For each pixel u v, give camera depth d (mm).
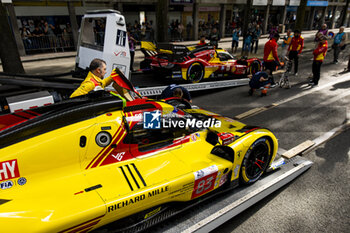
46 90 4363
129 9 18562
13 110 3670
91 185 2102
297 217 2863
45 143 2010
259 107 6199
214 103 6590
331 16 33438
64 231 1785
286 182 3400
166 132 2744
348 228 2709
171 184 2307
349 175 3613
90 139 2193
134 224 2320
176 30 20422
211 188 2756
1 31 7141
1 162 1865
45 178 2027
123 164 2385
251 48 14180
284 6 27344
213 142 3023
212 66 7387
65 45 15820
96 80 3213
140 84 6422
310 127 5055
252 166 3197
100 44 4801
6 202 1816
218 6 22766
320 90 7457
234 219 2854
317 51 7465
